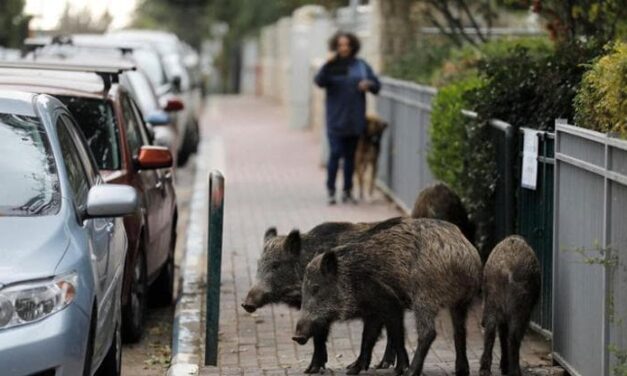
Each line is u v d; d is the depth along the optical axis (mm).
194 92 56531
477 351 20781
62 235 15461
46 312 14508
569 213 18609
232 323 23047
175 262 30750
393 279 17859
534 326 21078
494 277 18047
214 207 19547
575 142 18312
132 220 21016
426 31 44594
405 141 36625
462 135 25859
